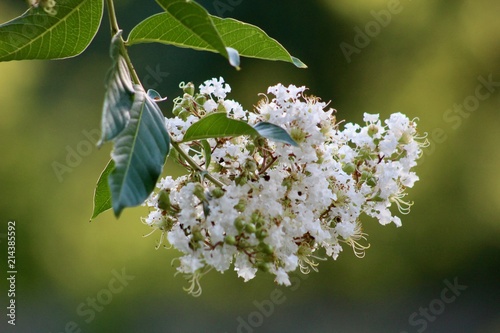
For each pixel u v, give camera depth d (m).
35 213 9.84
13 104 10.35
